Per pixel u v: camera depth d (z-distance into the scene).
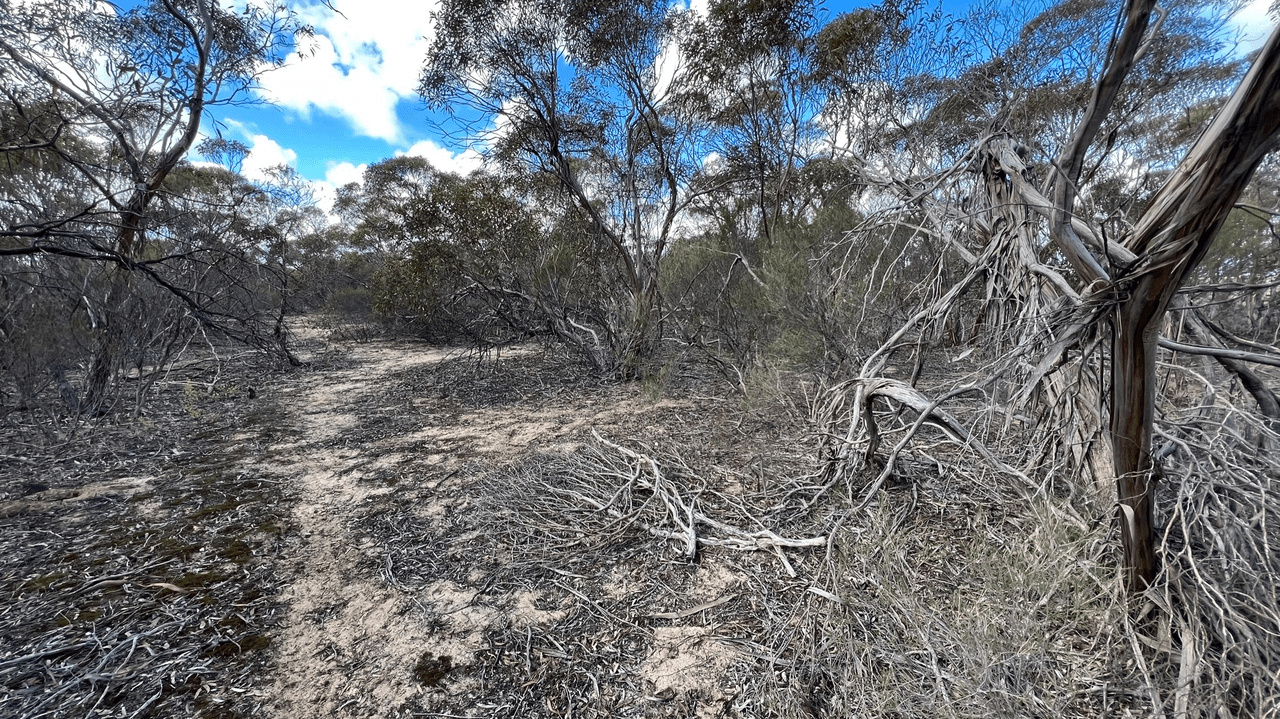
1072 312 1.61
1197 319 2.10
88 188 5.14
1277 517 1.63
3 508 3.37
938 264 3.37
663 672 1.90
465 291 7.95
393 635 2.16
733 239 7.42
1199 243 1.22
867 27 5.88
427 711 1.78
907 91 5.25
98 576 2.60
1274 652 1.40
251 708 1.80
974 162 2.89
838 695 1.71
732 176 8.24
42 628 2.18
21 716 1.74
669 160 7.55
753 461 3.63
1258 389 1.69
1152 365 1.45
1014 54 4.03
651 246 7.71
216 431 5.25
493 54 6.35
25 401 4.82
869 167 4.29
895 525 2.39
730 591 2.31
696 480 3.40
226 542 2.95
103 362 5.39
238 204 6.55
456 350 10.45
